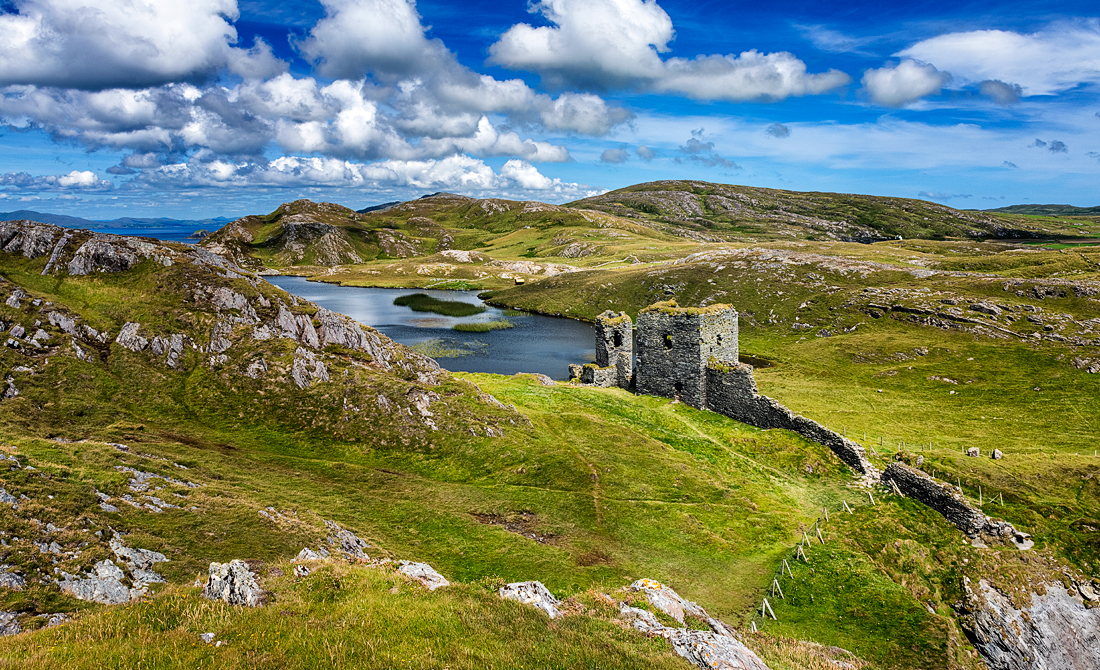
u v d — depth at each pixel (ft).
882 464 135.23
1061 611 79.15
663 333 176.14
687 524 104.78
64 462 80.23
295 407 139.85
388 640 44.68
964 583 82.64
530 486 117.91
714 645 51.60
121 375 136.56
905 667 67.62
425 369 175.73
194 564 65.51
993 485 128.77
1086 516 112.88
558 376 310.45
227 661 39.96
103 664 38.22
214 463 105.91
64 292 161.89
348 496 105.50
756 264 507.71
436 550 91.66
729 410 161.99
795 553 91.81
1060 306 317.42
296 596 52.47
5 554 55.11
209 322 159.43
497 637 46.78
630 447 137.18
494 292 633.20
